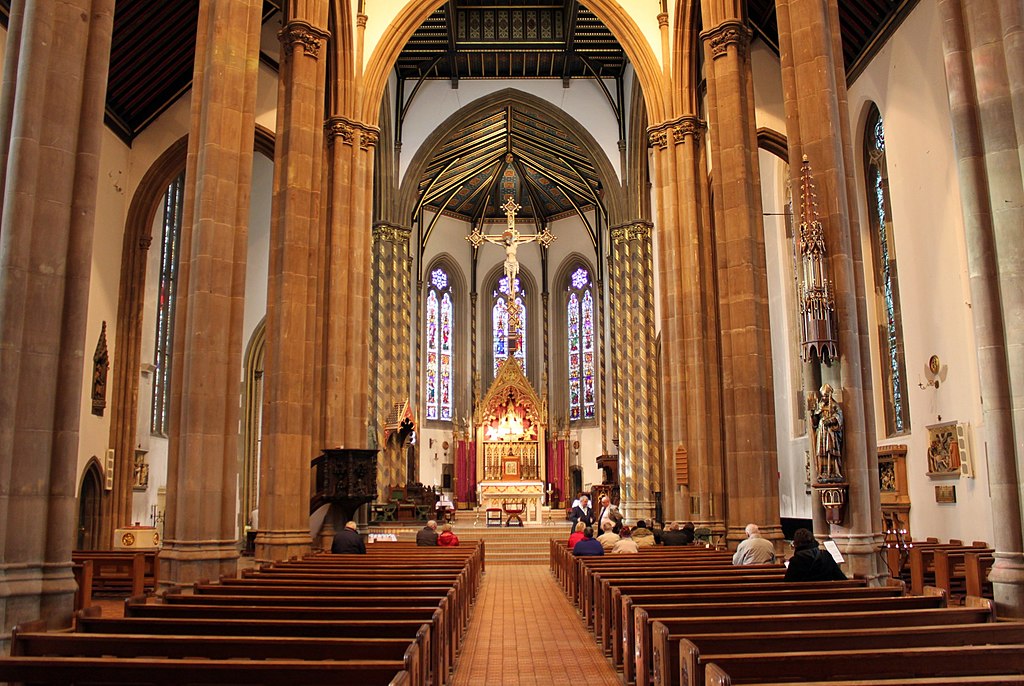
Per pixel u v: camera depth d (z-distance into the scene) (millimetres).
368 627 7062
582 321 47938
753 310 17375
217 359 14109
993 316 10094
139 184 26297
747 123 18344
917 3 19859
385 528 29875
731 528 17125
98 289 24516
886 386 22922
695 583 11016
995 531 9867
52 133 9227
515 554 28156
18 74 9219
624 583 10914
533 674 9594
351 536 16797
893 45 21094
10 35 9391
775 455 17234
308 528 17984
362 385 23906
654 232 36250
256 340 34250
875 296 23266
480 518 39500
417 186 37469
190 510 13602
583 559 14898
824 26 14672
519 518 35688
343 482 20906
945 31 10641
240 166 14773
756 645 6328
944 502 19406
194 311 14078
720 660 5434
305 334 18391
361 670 5344
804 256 13922
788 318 28594
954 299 18875
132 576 16297
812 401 13766
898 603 8367
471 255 49406
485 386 48750
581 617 14148
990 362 10031
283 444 17781
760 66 26000
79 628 7148
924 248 20141
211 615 8047
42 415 8867
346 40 24328
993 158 9969
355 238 24188
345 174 24234
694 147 24766
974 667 5559
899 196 21312
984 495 17719
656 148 25516
